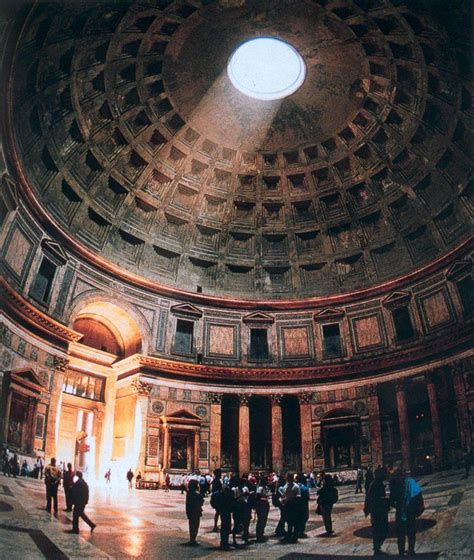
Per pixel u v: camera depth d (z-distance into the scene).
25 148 25.36
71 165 29.17
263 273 36.28
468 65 24.70
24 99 23.97
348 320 34.00
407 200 32.97
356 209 34.78
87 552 10.05
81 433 30.55
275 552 11.06
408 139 31.06
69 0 21.05
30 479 21.88
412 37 26.20
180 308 33.66
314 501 21.41
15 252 24.73
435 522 12.57
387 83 29.72
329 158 34.25
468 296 29.27
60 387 26.75
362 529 13.38
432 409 28.73
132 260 33.12
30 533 11.15
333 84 31.17
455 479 21.88
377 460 29.83
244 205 36.00
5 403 22.97
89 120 28.78
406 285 32.41
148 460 29.12
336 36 28.47
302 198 35.59
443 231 31.30
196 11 26.92
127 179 32.28
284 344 34.50
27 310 25.00
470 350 28.11
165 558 10.28
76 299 29.22
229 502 11.84
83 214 30.55
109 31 25.62
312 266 36.06
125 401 31.28
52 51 23.77
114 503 19.14
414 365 30.39
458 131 28.64
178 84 30.47
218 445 31.23
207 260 35.69
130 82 29.00
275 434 31.92
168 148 32.88
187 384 32.03
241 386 33.00
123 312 31.61
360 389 31.80
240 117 32.91
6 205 23.14
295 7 27.06
